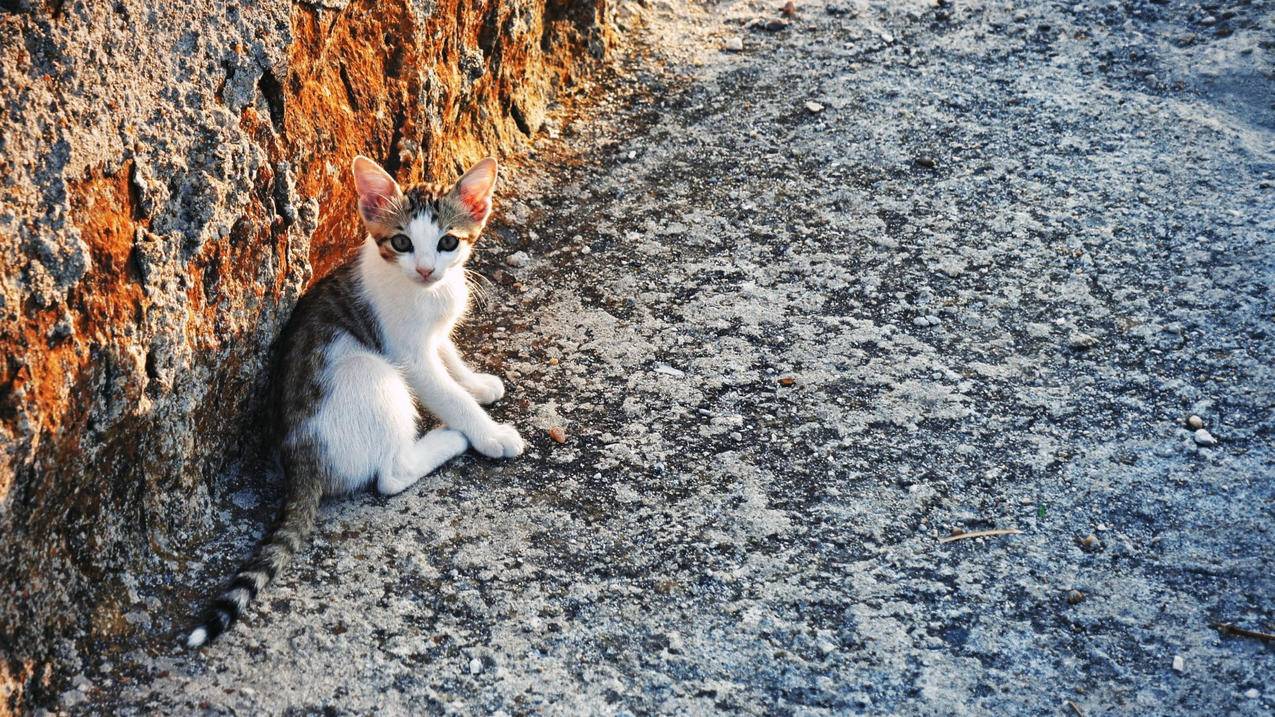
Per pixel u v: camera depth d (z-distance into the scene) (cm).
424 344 160
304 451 154
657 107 198
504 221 181
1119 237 179
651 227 182
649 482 158
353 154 164
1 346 137
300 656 145
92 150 142
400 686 144
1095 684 144
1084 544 152
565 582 150
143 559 148
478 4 180
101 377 142
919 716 142
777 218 183
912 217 183
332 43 160
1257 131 192
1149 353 167
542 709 143
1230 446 159
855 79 201
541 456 160
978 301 173
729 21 211
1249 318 170
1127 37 205
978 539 153
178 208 148
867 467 159
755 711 143
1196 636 146
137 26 144
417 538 153
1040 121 194
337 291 159
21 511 139
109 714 141
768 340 170
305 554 151
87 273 141
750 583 150
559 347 170
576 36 199
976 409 163
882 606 149
